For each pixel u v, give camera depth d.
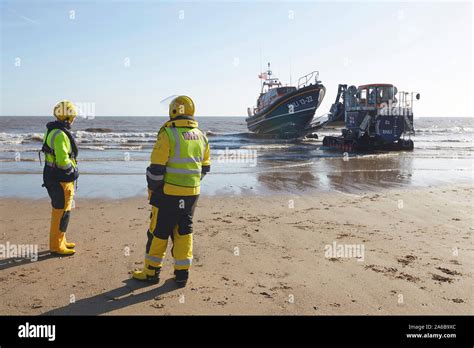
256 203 9.80
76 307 4.15
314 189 11.91
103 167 17.02
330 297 4.39
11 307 4.15
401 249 6.09
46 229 7.27
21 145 29.97
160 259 4.79
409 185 12.73
